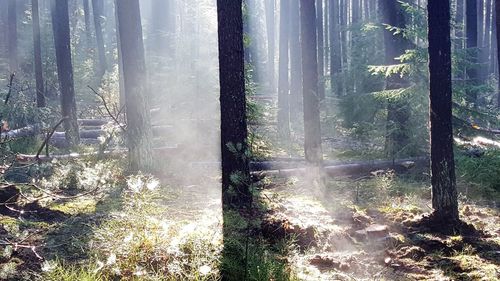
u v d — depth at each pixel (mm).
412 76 12820
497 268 6133
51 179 8484
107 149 13203
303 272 5645
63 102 14906
